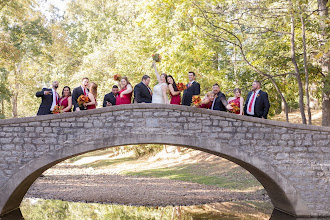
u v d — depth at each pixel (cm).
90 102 1064
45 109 1090
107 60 2719
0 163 1019
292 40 1391
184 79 1875
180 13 1831
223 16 1761
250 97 1118
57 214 1148
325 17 1173
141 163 2677
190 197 1423
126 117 1019
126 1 2953
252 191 1502
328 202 1073
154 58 1071
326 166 1078
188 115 1029
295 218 1059
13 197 1093
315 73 1638
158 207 1261
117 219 1077
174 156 2572
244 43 1911
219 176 1856
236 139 1045
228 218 1075
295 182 1066
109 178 2027
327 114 1526
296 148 1071
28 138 1021
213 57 2062
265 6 1455
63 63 3634
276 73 1738
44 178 2005
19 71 3353
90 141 1012
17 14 2627
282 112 2827
